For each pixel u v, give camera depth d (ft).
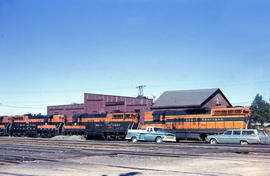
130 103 173.78
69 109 212.84
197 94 162.20
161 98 173.58
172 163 47.24
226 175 36.06
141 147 78.89
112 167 43.06
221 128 108.27
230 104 177.99
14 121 187.21
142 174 37.11
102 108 188.85
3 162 49.24
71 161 51.03
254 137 88.38
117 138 137.08
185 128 118.62
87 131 149.79
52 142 103.24
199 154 58.95
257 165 43.42
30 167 43.42
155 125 128.88
